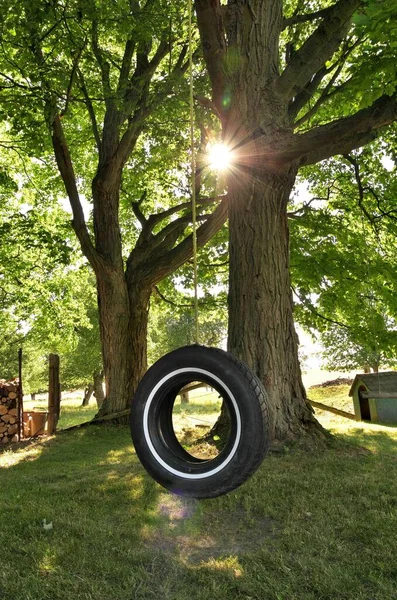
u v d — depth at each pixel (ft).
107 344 38.01
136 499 16.47
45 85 27.58
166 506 15.64
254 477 17.78
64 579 11.12
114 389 37.65
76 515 15.17
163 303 51.62
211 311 52.49
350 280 34.35
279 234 22.97
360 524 13.53
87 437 32.04
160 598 10.43
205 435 24.20
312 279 33.83
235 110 21.85
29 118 28.81
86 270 58.80
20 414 38.52
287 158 21.38
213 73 21.71
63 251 41.16
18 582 10.99
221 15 20.34
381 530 13.10
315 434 22.11
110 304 37.86
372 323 36.17
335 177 41.52
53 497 17.26
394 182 37.70
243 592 10.53
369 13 14.64
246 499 15.69
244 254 22.52
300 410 22.40
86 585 10.86
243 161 21.74
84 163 50.11
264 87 21.81
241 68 21.86
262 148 21.09
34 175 52.06
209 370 7.97
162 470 8.04
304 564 11.48
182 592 10.62
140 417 8.34
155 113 33.24
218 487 7.65
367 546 12.37
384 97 20.21
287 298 22.84
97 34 30.86
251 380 7.84
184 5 29.89
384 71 20.02
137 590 10.69
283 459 20.01
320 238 37.96
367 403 40.88
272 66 22.38
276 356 21.98
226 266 46.14
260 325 21.97
